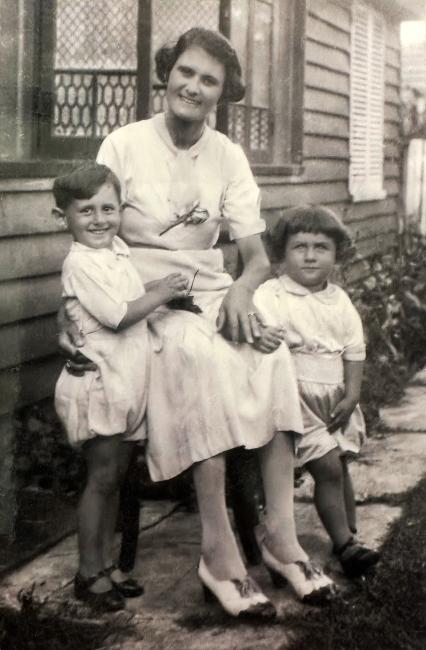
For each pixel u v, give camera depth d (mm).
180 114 2287
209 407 2102
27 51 2869
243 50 3168
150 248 2332
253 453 2250
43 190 2873
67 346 2188
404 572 2293
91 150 2945
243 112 3189
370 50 3129
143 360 2164
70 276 2184
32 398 2902
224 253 2932
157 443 2168
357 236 3129
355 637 2109
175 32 3066
